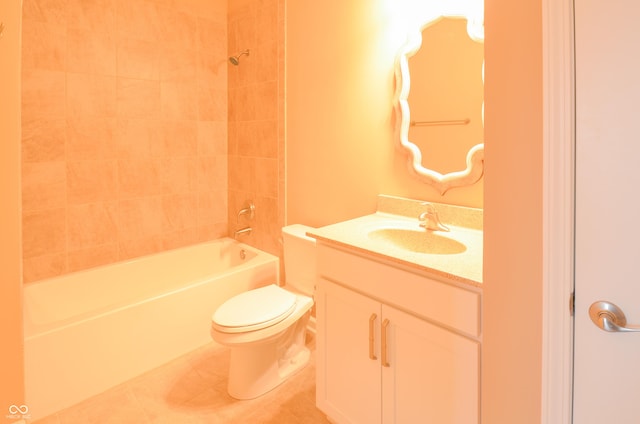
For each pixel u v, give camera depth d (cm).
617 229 74
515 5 84
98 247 242
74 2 220
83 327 179
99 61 232
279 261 261
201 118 282
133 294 252
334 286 148
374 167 197
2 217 146
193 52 272
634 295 73
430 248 155
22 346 156
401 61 176
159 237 270
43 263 221
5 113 143
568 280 80
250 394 180
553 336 82
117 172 246
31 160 213
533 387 88
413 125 177
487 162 93
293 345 209
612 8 71
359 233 154
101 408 174
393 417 130
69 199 228
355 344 141
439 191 172
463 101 160
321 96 220
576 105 77
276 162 253
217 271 292
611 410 78
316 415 169
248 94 271
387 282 127
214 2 279
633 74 69
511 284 91
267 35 250
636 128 70
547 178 79
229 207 304
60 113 220
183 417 168
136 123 251
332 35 210
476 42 155
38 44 209
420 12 169
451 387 111
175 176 273
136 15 244
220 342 167
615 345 77
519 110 85
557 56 76
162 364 210
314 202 231
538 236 84
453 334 109
